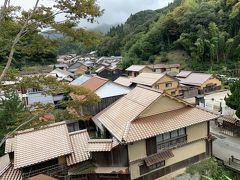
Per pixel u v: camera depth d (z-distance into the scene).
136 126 15.09
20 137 15.52
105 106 26.52
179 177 16.50
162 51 76.00
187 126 16.16
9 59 9.19
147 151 15.23
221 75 53.84
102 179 15.08
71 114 12.91
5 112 17.95
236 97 21.70
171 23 77.50
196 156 17.48
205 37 65.69
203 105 32.53
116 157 15.02
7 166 14.74
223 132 24.03
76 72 69.44
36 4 9.20
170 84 40.66
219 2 76.56
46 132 15.85
